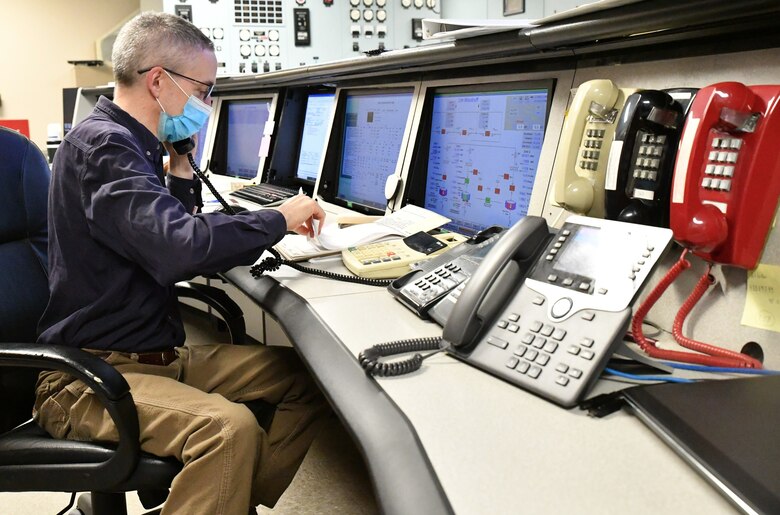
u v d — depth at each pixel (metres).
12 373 1.28
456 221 1.65
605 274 0.83
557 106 1.29
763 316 0.86
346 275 1.33
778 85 0.83
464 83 1.59
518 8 2.71
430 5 3.78
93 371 1.04
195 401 1.14
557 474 0.60
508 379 0.81
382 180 1.96
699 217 0.87
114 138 1.20
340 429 2.24
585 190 1.05
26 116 5.58
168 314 1.37
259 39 3.67
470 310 0.88
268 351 1.45
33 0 5.45
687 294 0.98
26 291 1.36
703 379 0.79
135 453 1.08
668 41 1.04
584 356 0.76
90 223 1.19
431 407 0.75
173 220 1.13
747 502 0.53
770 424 0.65
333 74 2.03
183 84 1.38
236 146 3.17
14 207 1.38
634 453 0.64
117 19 5.70
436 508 0.56
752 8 0.78
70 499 1.69
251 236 1.20
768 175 0.83
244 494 1.09
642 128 0.97
